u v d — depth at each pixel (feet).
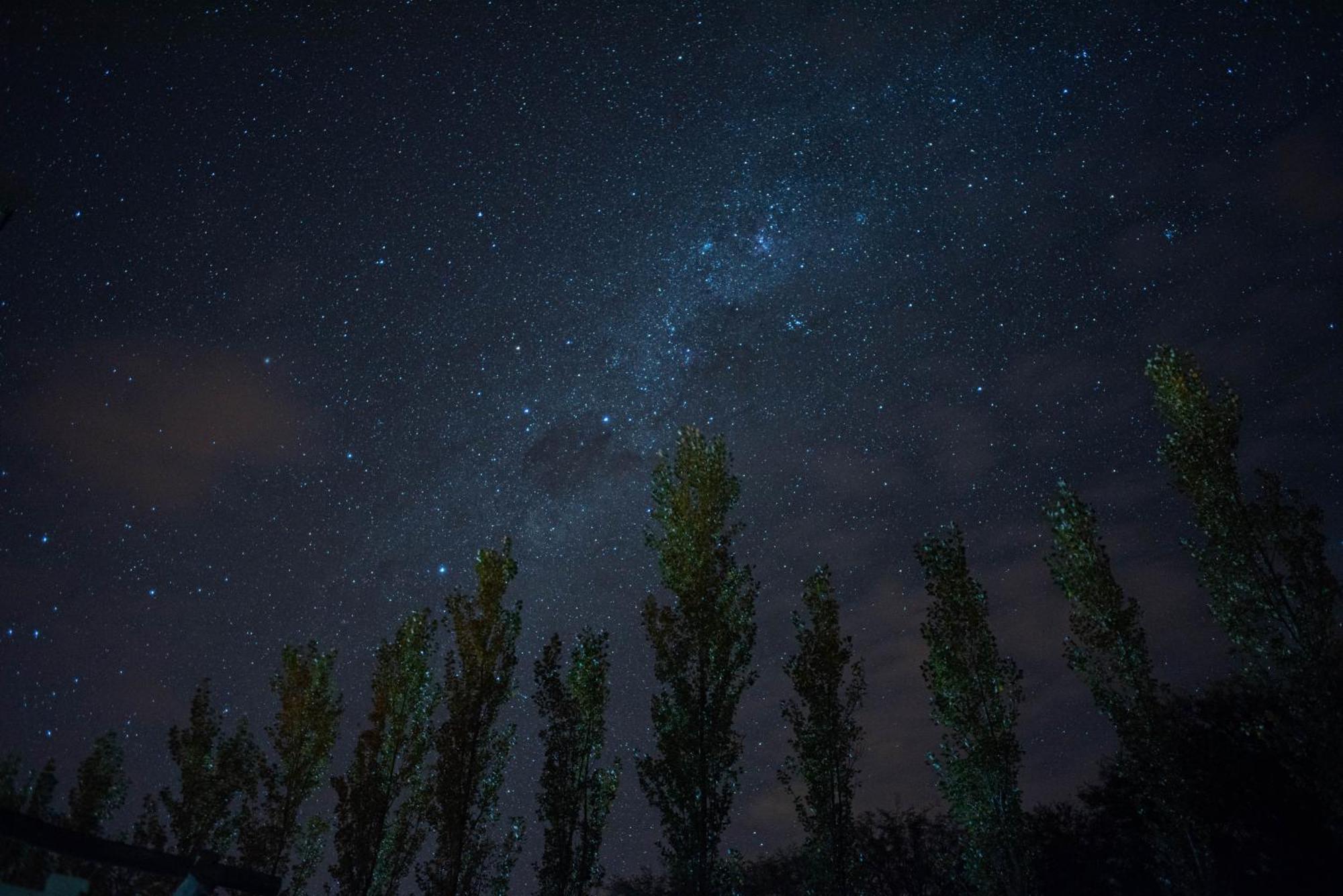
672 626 63.16
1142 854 82.33
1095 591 73.87
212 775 63.00
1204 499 71.31
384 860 60.80
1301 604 65.46
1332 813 63.26
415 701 66.64
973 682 68.39
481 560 66.69
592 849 61.77
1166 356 76.59
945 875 82.58
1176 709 81.56
